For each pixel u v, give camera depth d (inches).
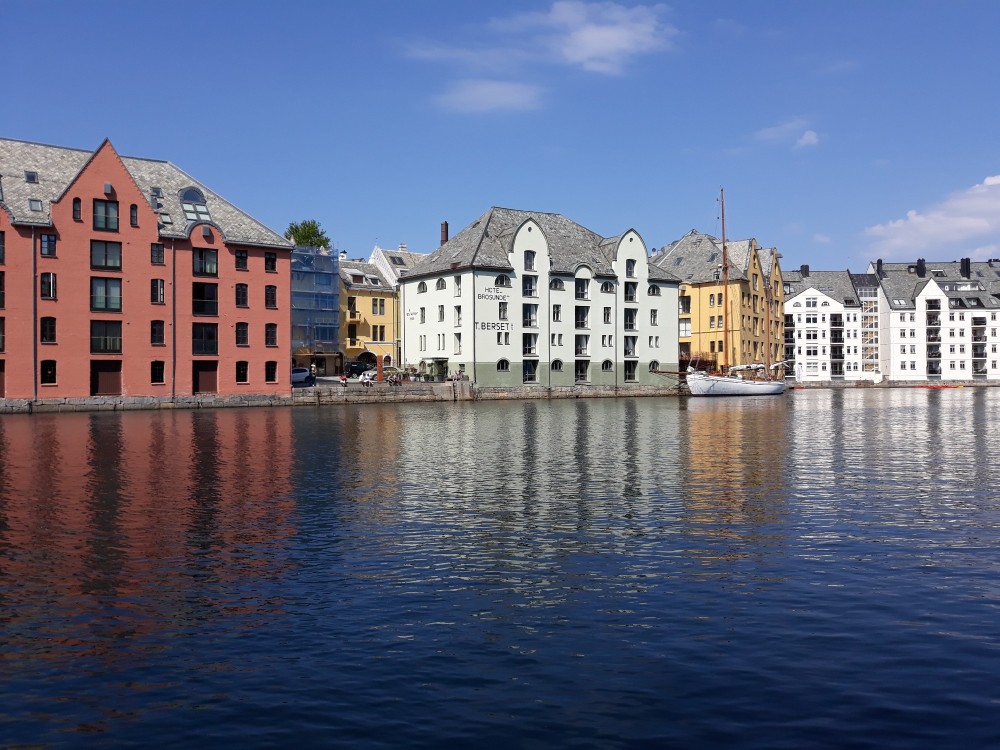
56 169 2871.6
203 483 1051.9
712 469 1194.0
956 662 442.3
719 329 4899.1
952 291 6722.4
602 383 4143.7
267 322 3154.5
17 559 657.0
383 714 382.6
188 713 384.5
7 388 2618.1
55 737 361.7
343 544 709.3
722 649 461.7
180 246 2955.2
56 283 2701.8
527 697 399.9
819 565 641.0
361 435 1771.7
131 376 2839.6
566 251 4119.1
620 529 770.8
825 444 1574.8
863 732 362.9
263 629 495.5
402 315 4274.1
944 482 1068.5
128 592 569.3
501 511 859.4
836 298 6786.4
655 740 356.2
